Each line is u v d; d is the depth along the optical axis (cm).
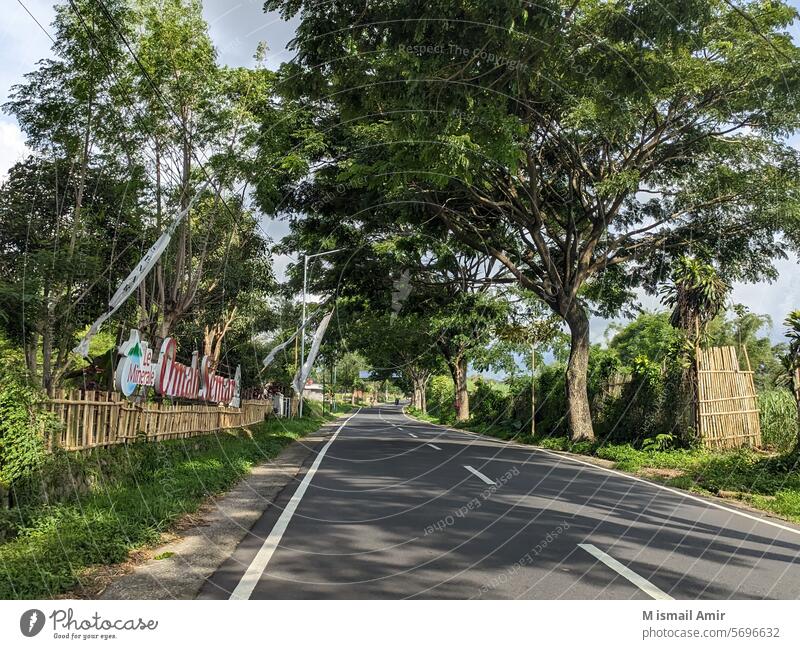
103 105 1252
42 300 965
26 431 688
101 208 1353
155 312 1728
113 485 858
